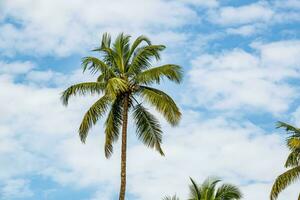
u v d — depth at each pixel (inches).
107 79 1279.5
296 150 1362.0
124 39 1320.1
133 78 1290.6
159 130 1295.5
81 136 1270.9
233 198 1647.4
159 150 1291.8
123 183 1225.4
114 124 1284.4
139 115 1296.8
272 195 1375.5
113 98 1194.0
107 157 1283.2
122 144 1247.5
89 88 1277.1
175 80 1253.7
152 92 1259.8
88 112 1261.1
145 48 1266.0
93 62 1263.5
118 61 1312.7
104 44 1325.0
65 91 1273.4
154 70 1248.8
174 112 1249.4
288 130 1366.9
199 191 1679.4
